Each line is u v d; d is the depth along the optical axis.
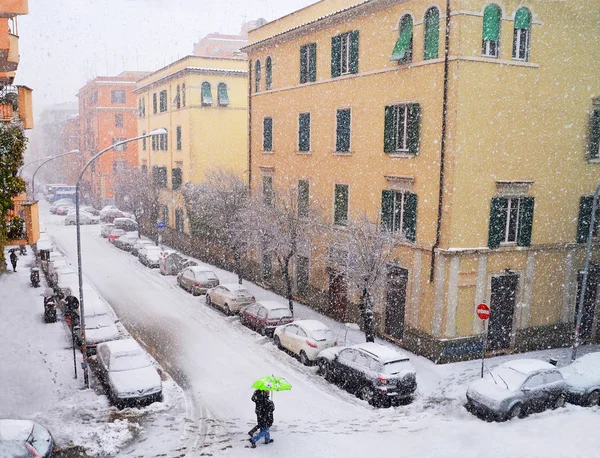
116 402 14.74
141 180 46.72
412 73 19.08
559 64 19.02
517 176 18.84
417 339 19.25
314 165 25.20
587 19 19.25
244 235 25.77
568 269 20.47
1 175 13.02
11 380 16.06
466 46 17.28
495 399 13.62
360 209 21.98
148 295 28.30
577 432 11.66
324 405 15.11
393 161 20.20
